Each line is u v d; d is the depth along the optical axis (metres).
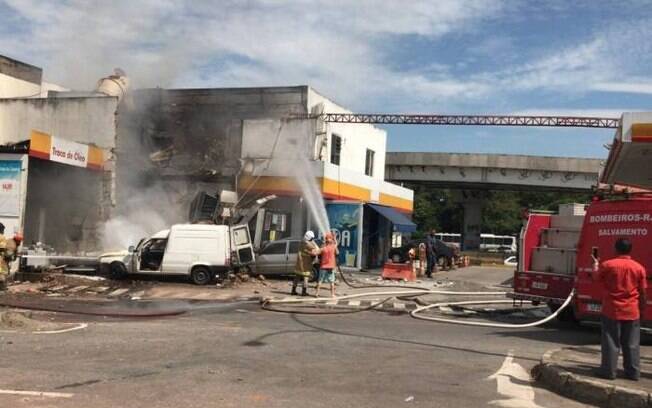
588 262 11.71
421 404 6.51
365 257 31.08
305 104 28.20
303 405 6.25
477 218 70.12
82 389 6.61
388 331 11.82
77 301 15.48
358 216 26.47
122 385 6.83
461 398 6.82
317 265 19.73
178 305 15.27
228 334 10.68
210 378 7.28
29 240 24.45
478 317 15.18
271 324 12.24
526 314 15.99
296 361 8.52
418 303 16.95
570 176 52.72
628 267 7.29
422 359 9.02
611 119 31.62
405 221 30.28
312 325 12.28
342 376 7.68
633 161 17.95
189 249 19.55
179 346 9.37
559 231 15.15
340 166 29.45
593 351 9.12
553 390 7.38
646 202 11.02
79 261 20.44
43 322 11.50
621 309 7.23
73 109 28.25
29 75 34.44
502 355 9.61
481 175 55.06
